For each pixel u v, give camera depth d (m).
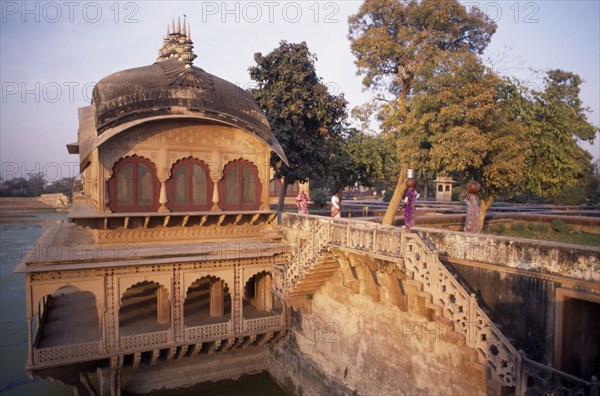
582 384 7.56
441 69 15.59
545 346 9.25
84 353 14.26
